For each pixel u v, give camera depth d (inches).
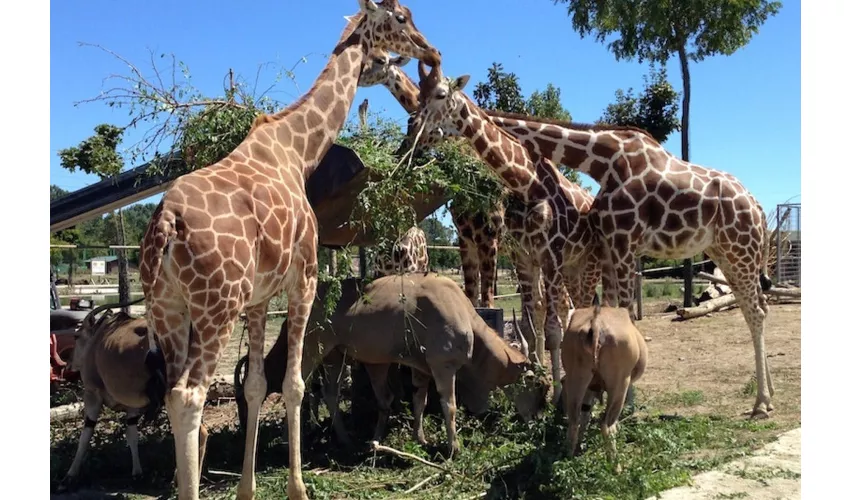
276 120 227.0
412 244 369.4
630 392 303.3
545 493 215.3
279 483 231.1
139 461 257.8
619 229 306.0
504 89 717.9
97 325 259.0
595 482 212.8
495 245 376.8
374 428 304.3
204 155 266.8
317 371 293.9
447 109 302.4
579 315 244.2
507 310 727.1
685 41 745.0
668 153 319.0
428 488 230.2
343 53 252.5
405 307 268.1
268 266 191.2
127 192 334.0
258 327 213.0
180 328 181.2
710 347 498.0
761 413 305.4
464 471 233.5
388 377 307.9
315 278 217.3
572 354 233.1
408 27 270.4
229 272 174.1
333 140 243.3
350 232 291.4
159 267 167.9
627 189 306.0
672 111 801.6
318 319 275.4
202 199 176.7
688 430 273.7
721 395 354.0
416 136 290.8
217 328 173.6
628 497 207.8
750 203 312.5
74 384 390.0
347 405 345.7
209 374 173.6
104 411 354.9
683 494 210.5
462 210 336.5
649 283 1112.8
